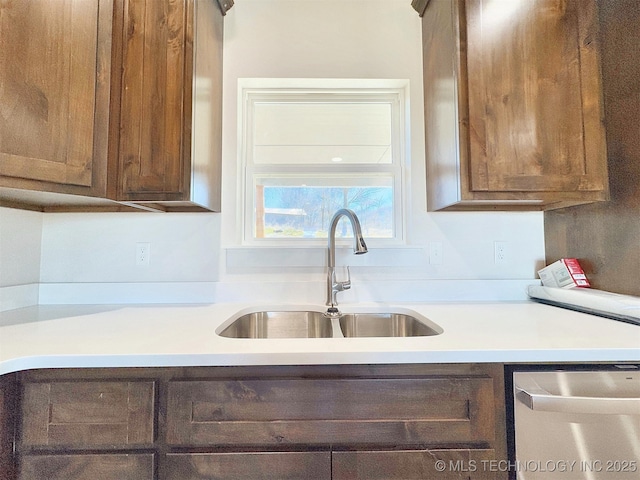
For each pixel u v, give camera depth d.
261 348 0.75
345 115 1.60
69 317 1.11
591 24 1.18
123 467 0.71
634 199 1.09
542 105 1.15
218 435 0.72
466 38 1.15
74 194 1.00
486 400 0.74
